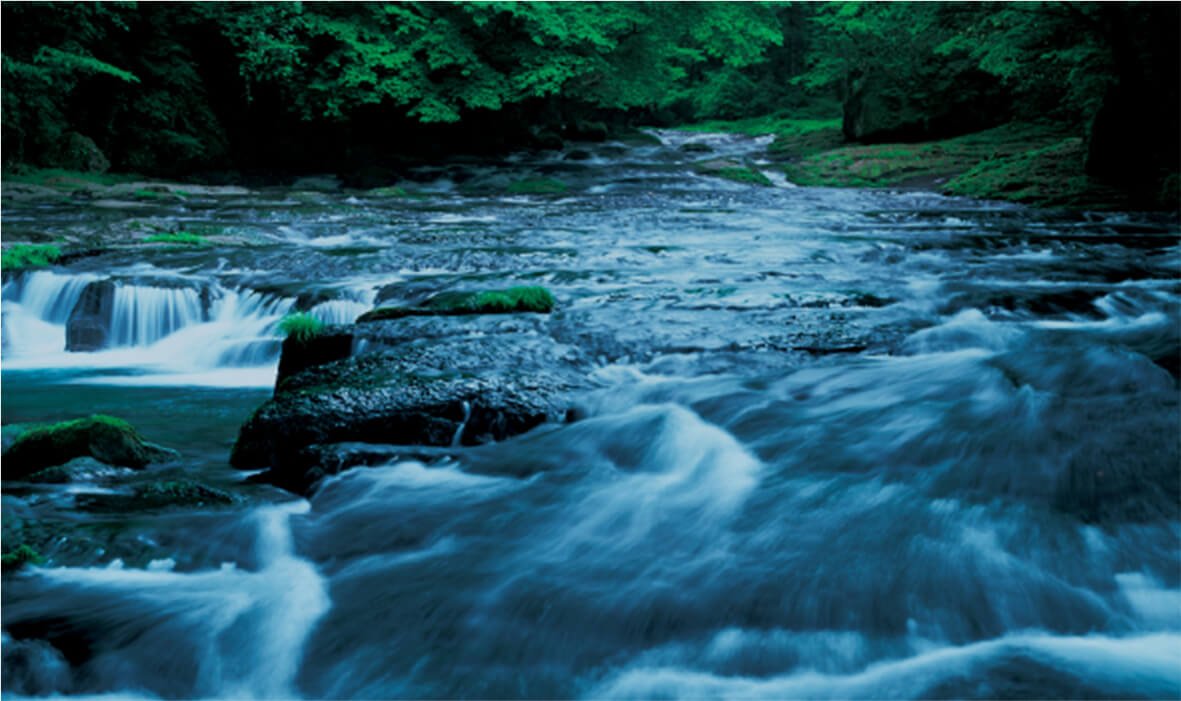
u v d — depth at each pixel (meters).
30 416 6.93
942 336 7.01
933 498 4.27
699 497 4.49
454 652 3.36
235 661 3.35
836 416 5.40
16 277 11.36
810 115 49.75
